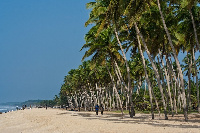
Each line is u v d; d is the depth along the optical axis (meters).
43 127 23.31
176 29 29.17
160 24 27.22
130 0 23.06
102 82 70.31
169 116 31.86
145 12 26.56
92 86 80.62
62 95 158.50
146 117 30.22
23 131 22.02
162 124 19.34
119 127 18.31
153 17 26.78
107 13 25.69
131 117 30.38
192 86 65.38
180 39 27.05
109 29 30.92
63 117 34.31
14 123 31.52
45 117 36.06
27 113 51.88
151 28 27.77
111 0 24.36
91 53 31.91
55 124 24.39
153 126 18.00
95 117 33.22
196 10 27.45
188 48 34.38
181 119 25.66
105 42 31.05
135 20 23.16
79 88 93.44
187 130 14.72
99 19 28.77
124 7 23.25
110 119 27.98
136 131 15.71
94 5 28.30
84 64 67.62
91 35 33.28
